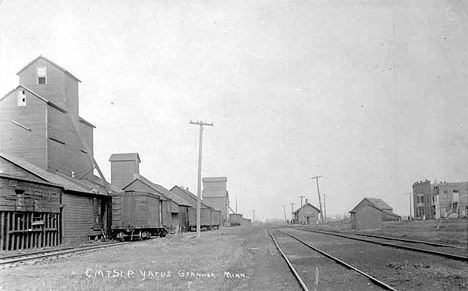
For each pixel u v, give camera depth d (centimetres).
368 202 7931
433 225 4975
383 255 1883
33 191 2395
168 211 4791
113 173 5588
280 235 4331
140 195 3562
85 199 3272
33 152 3189
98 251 2303
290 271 1473
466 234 3061
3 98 3222
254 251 2381
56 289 1088
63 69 3678
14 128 3198
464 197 7644
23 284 1163
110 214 3831
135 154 5634
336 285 1148
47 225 2575
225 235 4547
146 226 3600
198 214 3925
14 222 2173
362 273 1323
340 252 2139
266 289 1119
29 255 1903
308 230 5572
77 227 3072
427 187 8269
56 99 3656
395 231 4047
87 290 1077
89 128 4416
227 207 12175
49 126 3275
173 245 2778
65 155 3591
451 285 1082
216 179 11900
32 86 3675
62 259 1841
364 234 3784
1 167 2627
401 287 1084
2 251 2036
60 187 2770
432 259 1628
